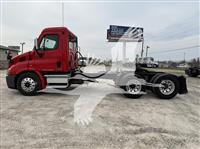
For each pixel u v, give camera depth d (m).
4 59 23.44
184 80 6.11
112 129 3.40
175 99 6.08
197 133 3.29
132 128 3.47
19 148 2.65
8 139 2.93
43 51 6.11
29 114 4.17
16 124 3.56
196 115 4.33
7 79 6.24
